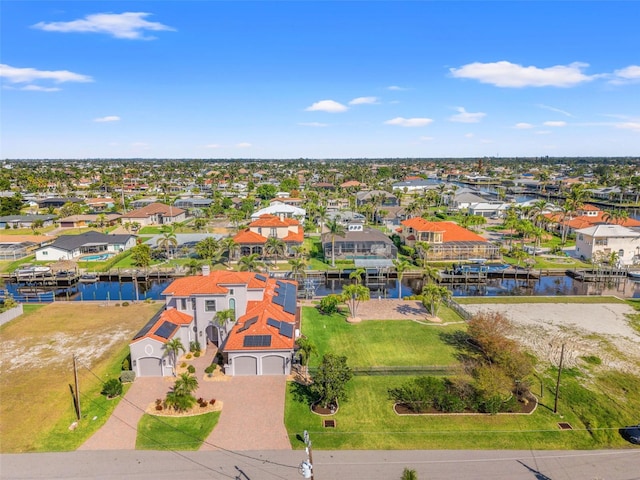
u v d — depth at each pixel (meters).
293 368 50.78
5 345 57.97
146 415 41.72
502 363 46.22
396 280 95.50
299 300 76.69
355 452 36.78
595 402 44.94
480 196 198.25
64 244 107.38
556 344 58.78
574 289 88.25
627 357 55.06
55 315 69.69
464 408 42.94
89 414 41.94
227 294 55.12
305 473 27.83
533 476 34.16
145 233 137.88
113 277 95.00
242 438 38.41
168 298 56.44
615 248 104.88
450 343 58.59
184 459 35.69
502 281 94.88
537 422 41.38
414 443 38.09
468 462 35.72
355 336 61.00
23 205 178.50
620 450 37.75
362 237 110.88
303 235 126.81
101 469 34.47
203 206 183.00
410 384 47.06
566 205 131.88
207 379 48.28
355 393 46.06
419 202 160.25
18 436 38.78
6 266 100.44
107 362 52.97
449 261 105.00
